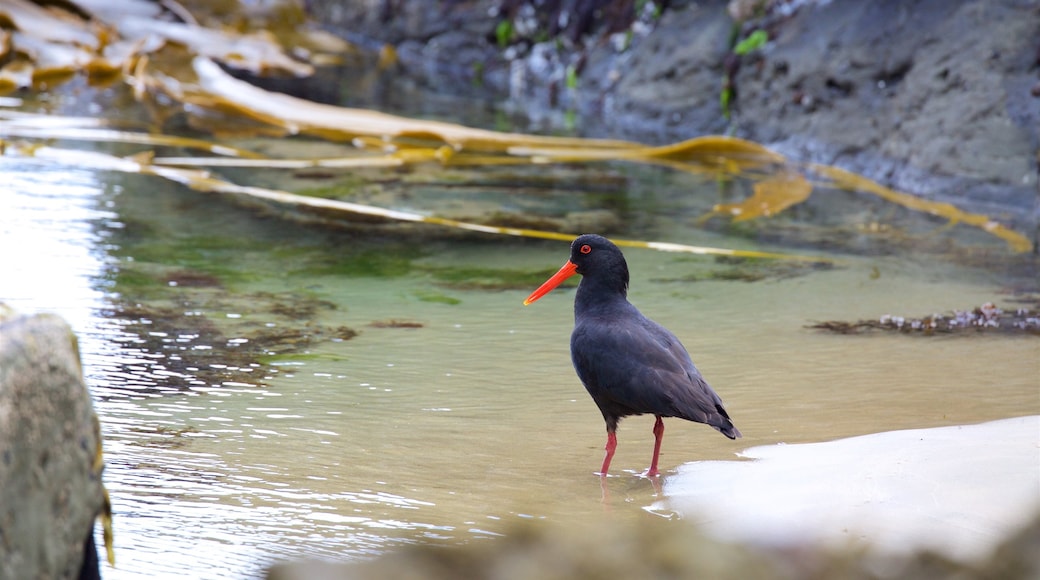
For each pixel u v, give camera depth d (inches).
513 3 1192.8
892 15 823.7
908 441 333.1
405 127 859.4
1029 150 698.8
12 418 184.4
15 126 793.6
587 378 336.2
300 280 515.5
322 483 302.5
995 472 302.4
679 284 533.3
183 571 247.8
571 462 329.4
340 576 245.8
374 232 608.4
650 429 361.7
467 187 723.4
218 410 354.9
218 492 293.0
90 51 1018.7
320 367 402.3
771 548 262.4
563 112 1019.9
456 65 1226.6
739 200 714.2
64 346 199.3
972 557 254.4
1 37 986.7
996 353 434.0
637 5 1059.9
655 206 694.5
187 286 492.1
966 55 754.8
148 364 394.3
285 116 877.8
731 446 339.3
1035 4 737.6
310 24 1375.5
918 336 456.8
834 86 833.5
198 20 1225.4
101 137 781.3
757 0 936.9
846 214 682.8
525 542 265.0
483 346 435.8
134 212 606.2
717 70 936.9
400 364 410.3
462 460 325.4
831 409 370.9
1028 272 563.2
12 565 184.1
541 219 653.9
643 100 981.2
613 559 255.6
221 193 660.7
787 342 448.1
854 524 271.6
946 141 738.2
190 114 890.1
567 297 510.9
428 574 247.9
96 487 207.9
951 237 632.4
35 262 503.5
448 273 541.6
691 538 267.9
